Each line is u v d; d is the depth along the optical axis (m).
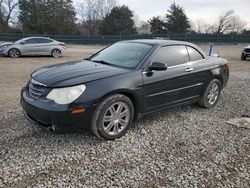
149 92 4.55
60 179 3.18
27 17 53.38
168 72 4.84
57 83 3.84
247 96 7.37
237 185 3.21
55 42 17.25
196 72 5.40
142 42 5.20
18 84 8.31
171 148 4.05
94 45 38.59
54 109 3.70
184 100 5.33
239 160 3.78
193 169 3.51
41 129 4.50
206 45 38.25
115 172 3.37
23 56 16.70
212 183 3.23
